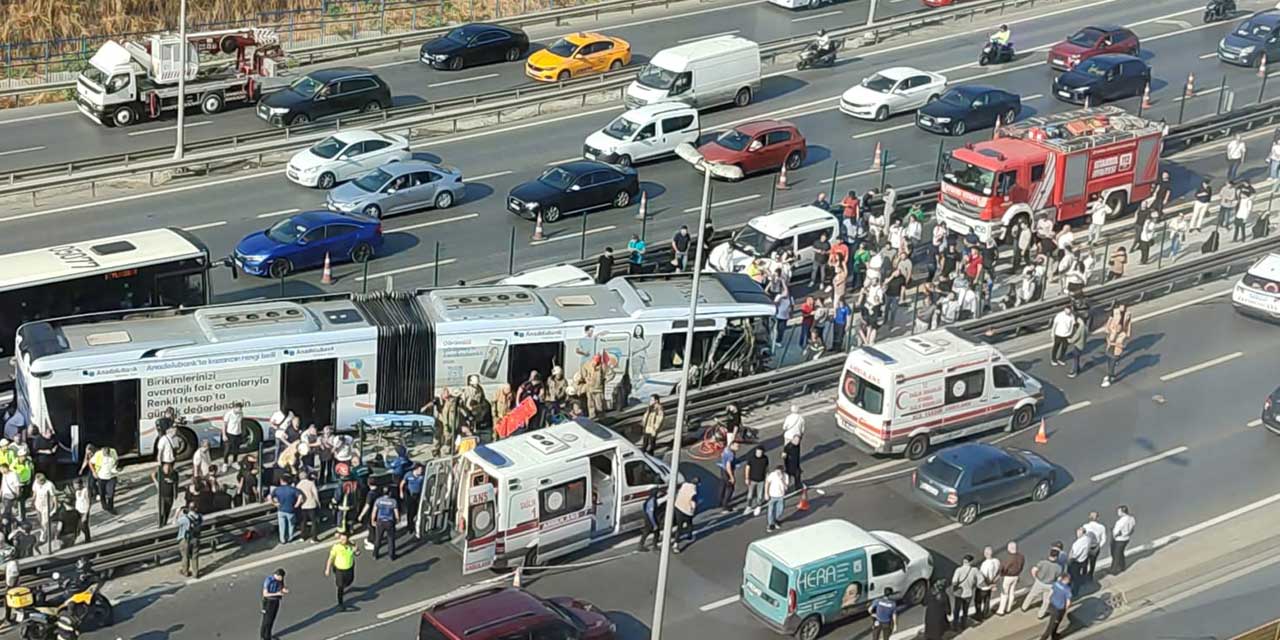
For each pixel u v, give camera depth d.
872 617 34.72
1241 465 42.44
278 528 36.72
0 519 35.03
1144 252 53.56
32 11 71.00
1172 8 82.38
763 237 50.44
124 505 37.56
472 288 43.62
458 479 36.25
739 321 44.62
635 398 43.78
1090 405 45.28
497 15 80.12
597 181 55.56
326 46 70.19
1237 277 54.31
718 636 34.06
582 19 77.56
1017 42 76.44
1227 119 65.12
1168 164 62.56
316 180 56.62
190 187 56.53
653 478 37.47
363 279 50.03
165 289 44.62
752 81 67.25
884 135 64.56
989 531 38.72
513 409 40.09
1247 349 49.09
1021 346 48.62
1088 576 36.78
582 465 36.00
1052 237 52.97
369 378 41.16
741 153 59.16
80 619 32.38
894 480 40.91
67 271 43.00
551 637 30.67
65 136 60.38
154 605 33.72
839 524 35.12
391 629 33.47
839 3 81.56
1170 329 50.22
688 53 65.44
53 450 37.56
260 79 64.31
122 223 53.03
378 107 63.53
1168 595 36.69
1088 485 41.06
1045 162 54.88
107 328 39.56
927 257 54.06
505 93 65.44
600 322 42.91
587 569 36.25
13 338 42.69
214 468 36.53
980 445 39.75
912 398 40.94
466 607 30.89
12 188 53.50
